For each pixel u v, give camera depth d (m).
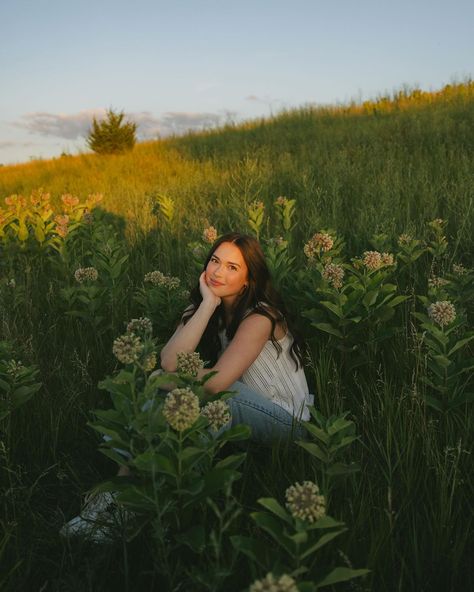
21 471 2.53
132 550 2.03
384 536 1.91
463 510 2.09
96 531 2.07
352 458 2.34
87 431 2.75
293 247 5.38
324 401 2.86
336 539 1.89
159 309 3.70
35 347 3.54
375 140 10.74
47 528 2.21
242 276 2.72
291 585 1.18
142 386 2.15
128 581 1.84
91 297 3.80
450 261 4.21
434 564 1.90
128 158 16.17
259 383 2.72
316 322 3.27
